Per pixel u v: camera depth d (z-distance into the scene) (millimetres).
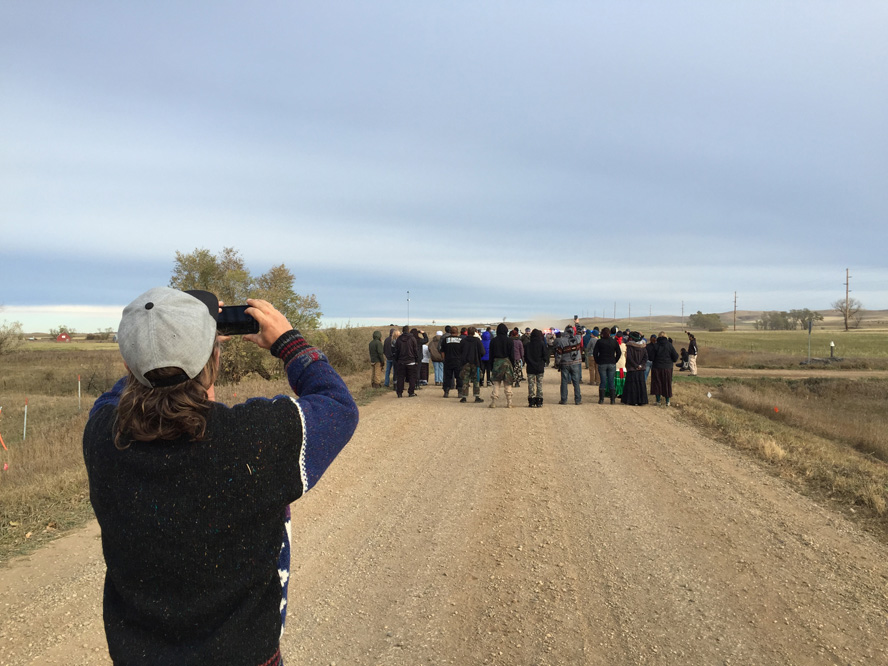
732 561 5465
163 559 1404
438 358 22094
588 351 23875
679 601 4684
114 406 1594
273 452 1485
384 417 13562
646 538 6047
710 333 105375
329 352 26359
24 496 7047
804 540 6000
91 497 1505
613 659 3867
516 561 5453
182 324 1473
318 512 6820
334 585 4949
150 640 1426
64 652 3852
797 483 8156
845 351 57375
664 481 8219
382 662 3818
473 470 8766
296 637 4121
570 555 5602
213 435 1452
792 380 31812
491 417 13930
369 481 8125
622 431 12141
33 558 5410
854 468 9023
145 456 1421
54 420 15695
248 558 1463
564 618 4406
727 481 8234
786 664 3820
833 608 4570
